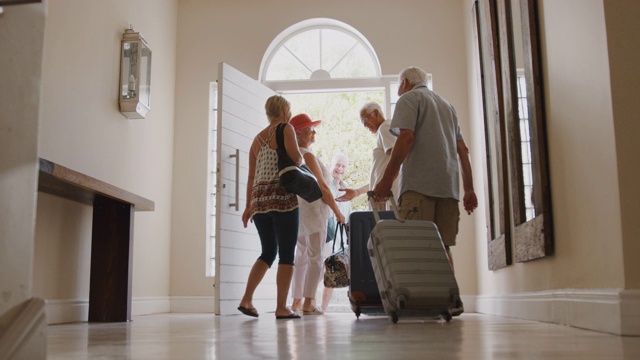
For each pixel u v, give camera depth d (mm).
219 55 5504
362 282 3193
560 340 1640
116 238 3514
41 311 1028
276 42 5574
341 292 5285
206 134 5383
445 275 2557
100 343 1742
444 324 2516
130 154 4453
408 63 5320
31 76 1061
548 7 2562
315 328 2336
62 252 3498
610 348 1401
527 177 2926
